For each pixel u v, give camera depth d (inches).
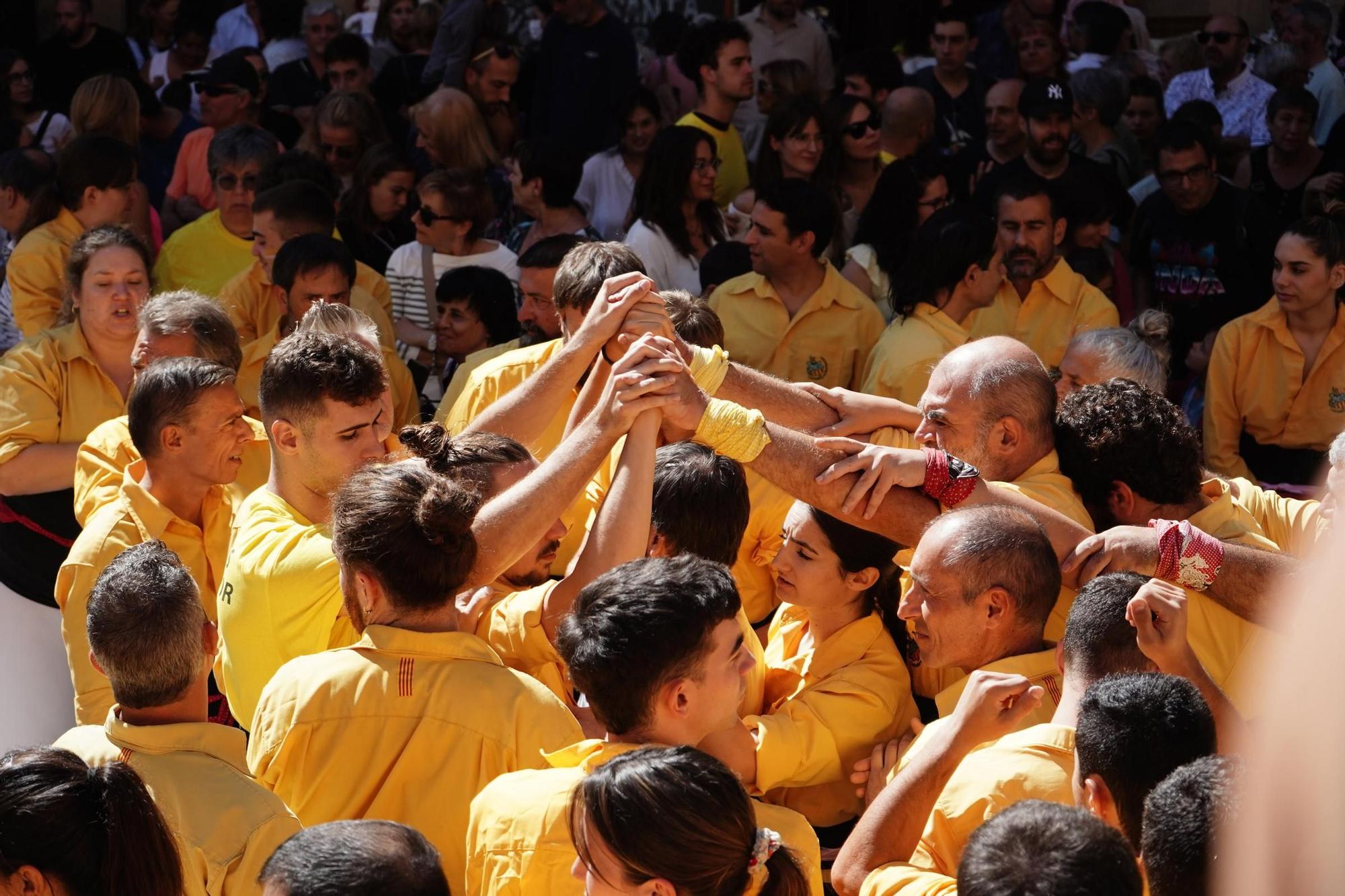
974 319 217.8
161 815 84.7
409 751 91.7
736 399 118.3
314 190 211.5
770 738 107.5
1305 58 335.9
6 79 325.7
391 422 121.6
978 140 311.7
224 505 138.0
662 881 71.2
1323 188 274.8
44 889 79.4
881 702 114.3
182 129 312.2
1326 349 209.3
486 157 281.7
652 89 332.8
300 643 109.0
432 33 359.3
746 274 216.8
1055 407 119.1
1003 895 64.6
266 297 211.6
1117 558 105.0
